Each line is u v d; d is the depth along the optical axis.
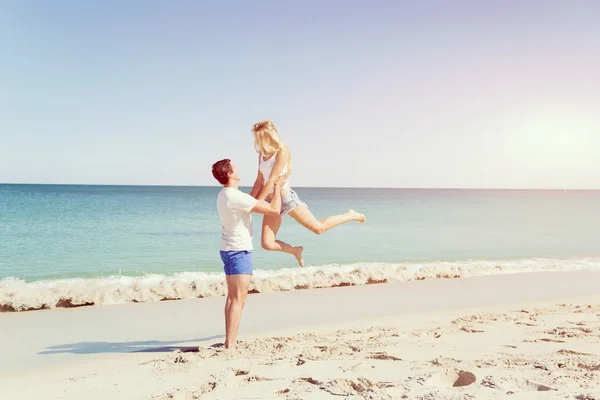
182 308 7.68
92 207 38.62
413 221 29.19
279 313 7.28
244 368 3.80
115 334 6.08
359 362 3.84
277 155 5.10
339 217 5.45
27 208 36.81
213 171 5.02
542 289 9.69
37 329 6.33
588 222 29.17
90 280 10.07
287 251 5.32
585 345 4.30
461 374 3.37
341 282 9.85
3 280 9.28
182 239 18.75
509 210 43.91
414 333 5.25
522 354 3.96
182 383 3.52
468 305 8.04
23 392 3.54
